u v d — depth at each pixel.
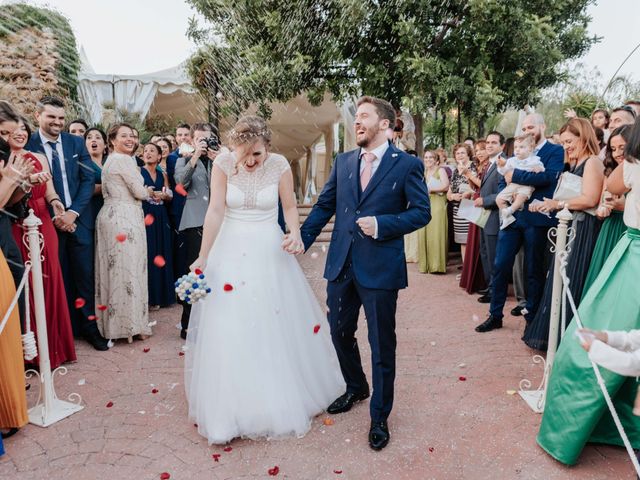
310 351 2.91
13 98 6.71
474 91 7.14
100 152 4.57
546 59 7.37
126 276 3.99
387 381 2.56
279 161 2.79
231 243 2.73
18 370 2.64
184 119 10.62
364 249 2.53
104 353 3.88
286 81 7.34
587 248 3.24
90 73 8.46
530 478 2.29
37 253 2.79
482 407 2.96
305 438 2.62
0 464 2.41
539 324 3.71
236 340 2.59
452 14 7.09
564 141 3.54
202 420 2.61
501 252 4.25
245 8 7.15
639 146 1.77
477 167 6.47
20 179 2.80
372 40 7.23
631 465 2.39
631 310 2.30
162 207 5.10
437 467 2.37
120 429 2.72
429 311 5.10
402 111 8.39
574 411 2.33
